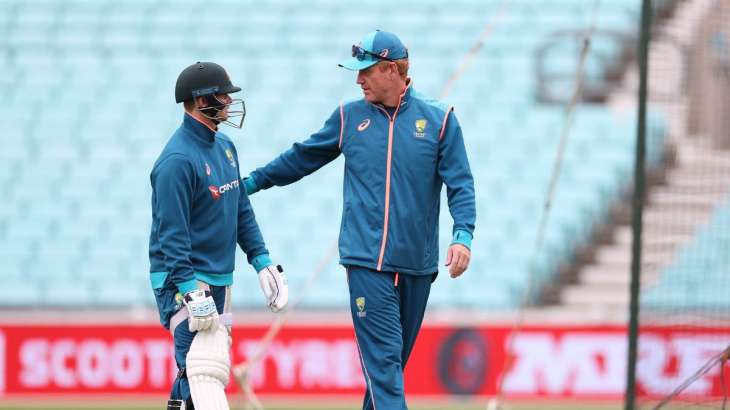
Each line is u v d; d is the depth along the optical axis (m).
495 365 40.22
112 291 51.44
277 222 52.88
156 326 41.06
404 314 20.67
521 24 59.62
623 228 51.50
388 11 61.81
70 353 41.22
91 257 52.69
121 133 57.62
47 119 58.25
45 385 41.22
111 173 56.03
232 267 20.30
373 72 19.83
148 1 62.84
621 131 55.97
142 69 60.38
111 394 41.03
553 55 58.56
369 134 20.09
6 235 53.59
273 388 40.47
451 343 40.31
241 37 61.47
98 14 62.47
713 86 29.73
